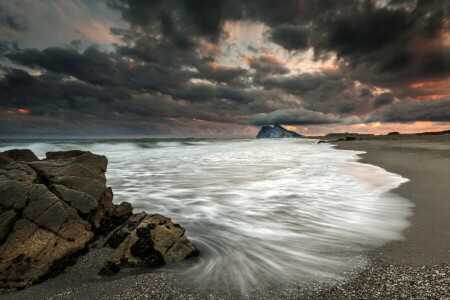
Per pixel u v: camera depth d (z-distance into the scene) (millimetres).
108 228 5750
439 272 3779
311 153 29656
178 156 27453
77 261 4449
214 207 8281
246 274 4121
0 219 4238
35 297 3502
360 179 11836
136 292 3584
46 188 5188
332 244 5191
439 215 6355
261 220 6902
